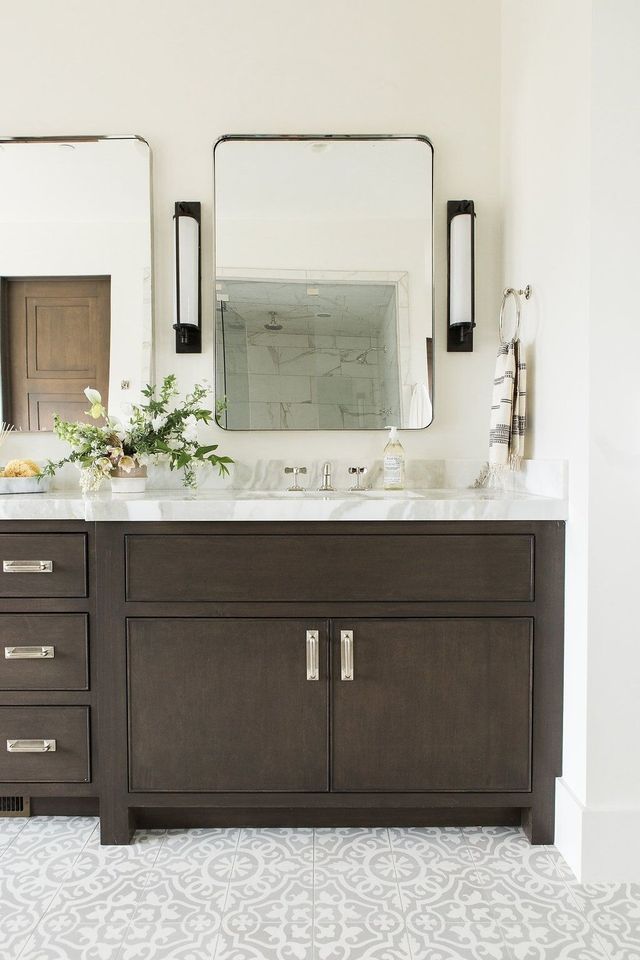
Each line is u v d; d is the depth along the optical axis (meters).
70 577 1.58
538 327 1.75
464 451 2.07
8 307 2.07
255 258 2.05
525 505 1.52
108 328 2.07
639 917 1.31
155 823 1.65
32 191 2.06
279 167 2.05
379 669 1.55
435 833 1.62
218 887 1.40
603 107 1.40
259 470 2.05
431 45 2.06
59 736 1.59
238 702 1.56
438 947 1.22
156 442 1.82
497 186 2.07
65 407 2.08
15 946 1.22
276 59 2.06
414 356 2.06
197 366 2.07
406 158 2.05
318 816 1.65
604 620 1.43
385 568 1.54
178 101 2.06
